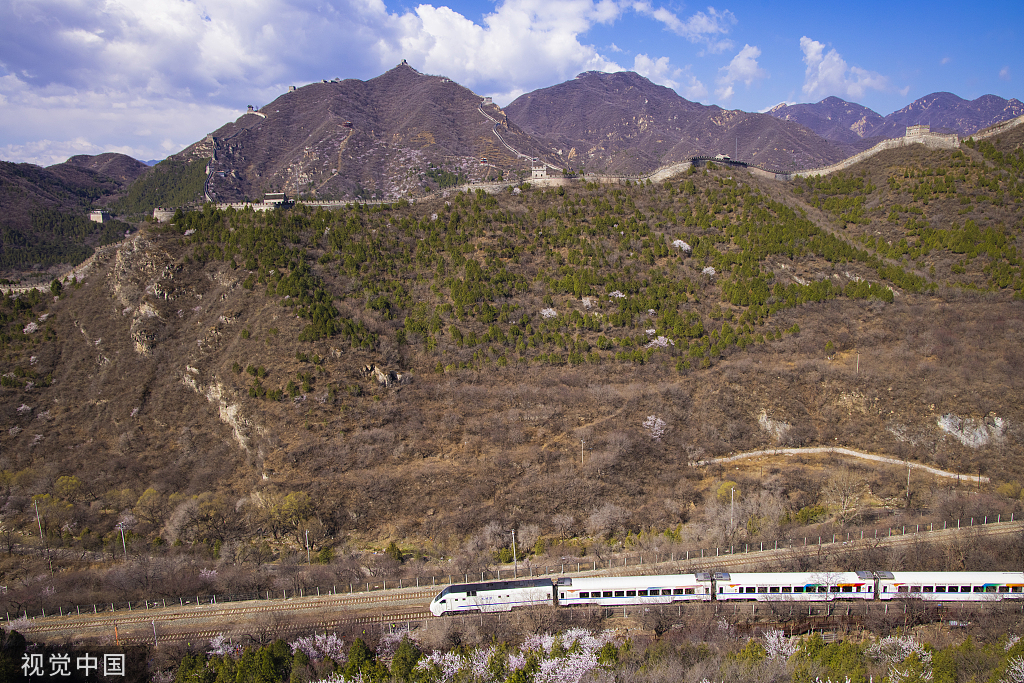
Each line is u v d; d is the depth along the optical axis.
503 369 108.69
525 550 76.56
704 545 73.56
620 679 52.56
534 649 55.94
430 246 132.12
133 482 92.25
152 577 71.25
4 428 103.75
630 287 121.94
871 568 65.62
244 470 91.56
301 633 60.12
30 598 68.38
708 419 98.75
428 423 97.12
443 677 53.50
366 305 116.19
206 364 107.94
